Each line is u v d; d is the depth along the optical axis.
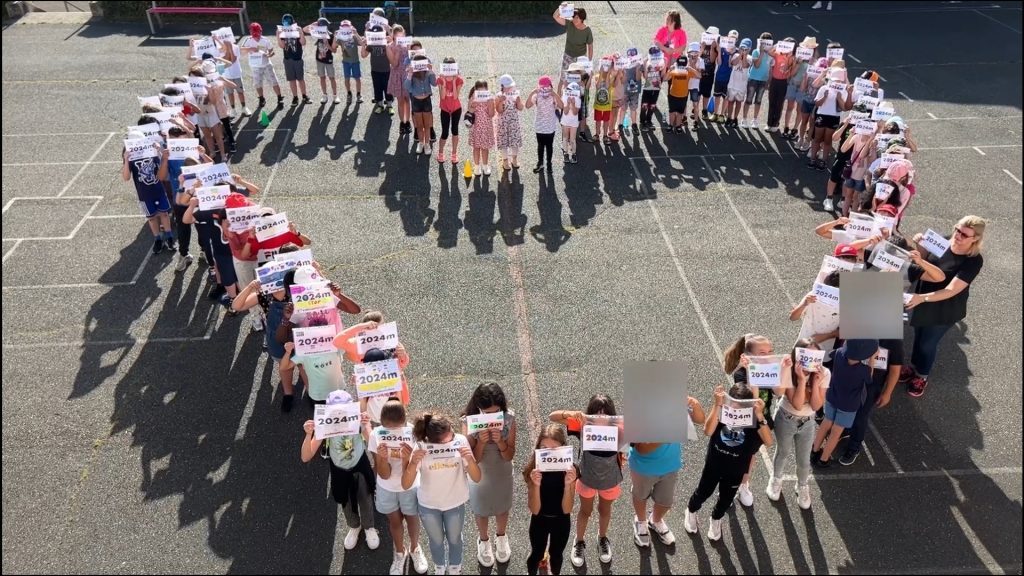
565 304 9.30
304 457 5.60
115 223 11.12
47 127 14.16
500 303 9.30
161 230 10.47
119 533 6.43
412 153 13.07
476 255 10.23
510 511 6.67
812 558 6.28
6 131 13.97
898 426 7.64
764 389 6.09
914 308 7.41
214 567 6.15
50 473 6.98
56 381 8.09
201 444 7.31
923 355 7.78
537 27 19.95
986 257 10.60
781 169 12.85
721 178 12.50
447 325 8.90
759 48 13.52
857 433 6.96
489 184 12.11
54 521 6.53
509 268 9.98
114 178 12.41
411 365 8.27
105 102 15.27
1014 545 6.41
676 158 13.16
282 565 6.17
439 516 5.60
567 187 12.09
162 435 7.41
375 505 6.27
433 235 10.69
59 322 8.99
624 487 7.09
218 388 8.01
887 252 7.28
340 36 14.29
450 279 9.73
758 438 5.74
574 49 14.10
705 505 6.78
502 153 12.32
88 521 6.53
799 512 6.68
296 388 8.03
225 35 13.84
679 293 9.55
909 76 17.39
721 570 6.17
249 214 8.05
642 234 10.83
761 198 11.89
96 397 7.88
